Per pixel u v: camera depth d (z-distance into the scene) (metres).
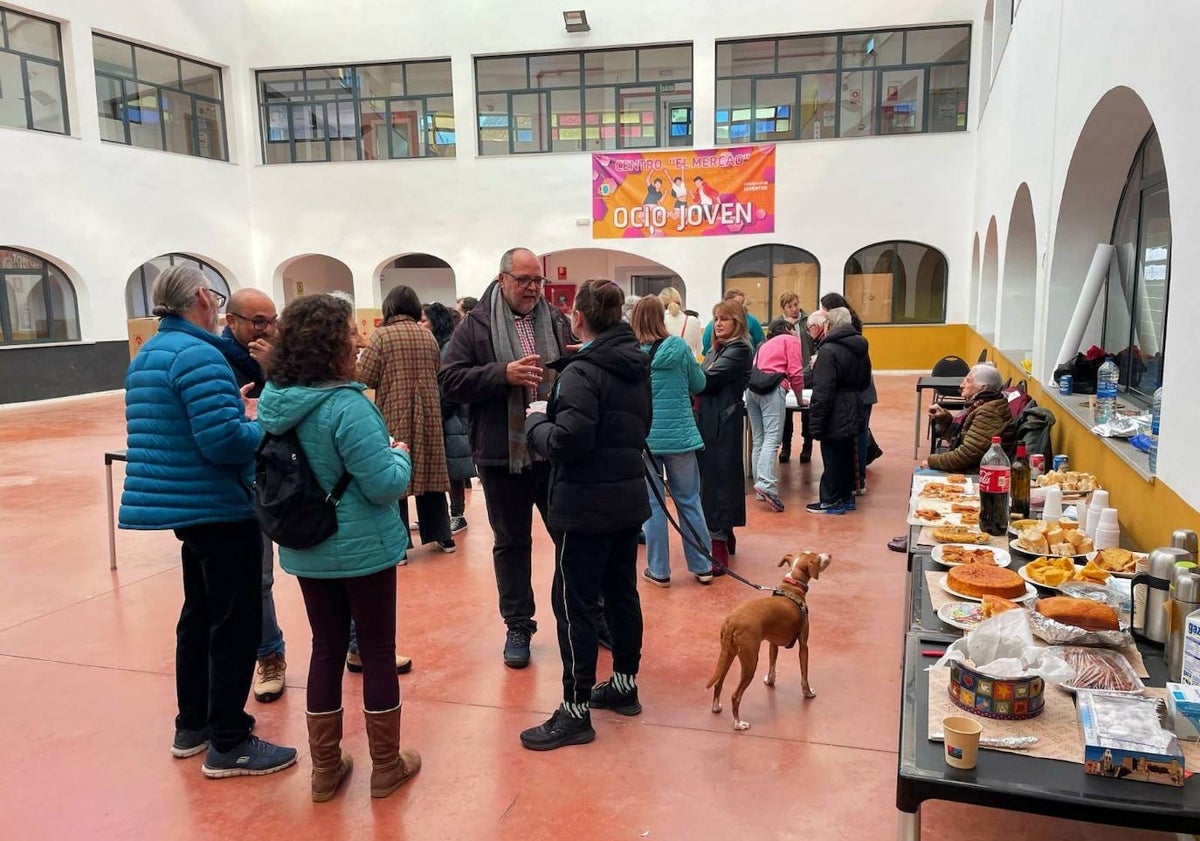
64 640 3.79
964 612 2.23
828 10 13.91
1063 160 5.11
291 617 4.01
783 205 14.41
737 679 3.23
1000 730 1.70
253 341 3.06
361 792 2.54
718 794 2.47
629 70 15.32
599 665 3.41
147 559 5.08
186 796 2.55
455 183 15.55
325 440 2.26
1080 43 4.61
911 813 1.57
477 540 5.30
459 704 3.08
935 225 13.81
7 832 2.38
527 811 2.41
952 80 13.80
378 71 15.98
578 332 2.79
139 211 14.09
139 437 2.46
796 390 6.94
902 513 5.71
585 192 15.12
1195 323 2.54
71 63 13.01
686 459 4.20
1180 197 2.73
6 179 12.14
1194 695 1.67
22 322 12.77
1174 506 2.71
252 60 15.96
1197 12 2.60
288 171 16.08
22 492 6.98
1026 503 3.28
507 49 15.15
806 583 3.00
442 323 5.97
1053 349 5.60
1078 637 2.02
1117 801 1.46
